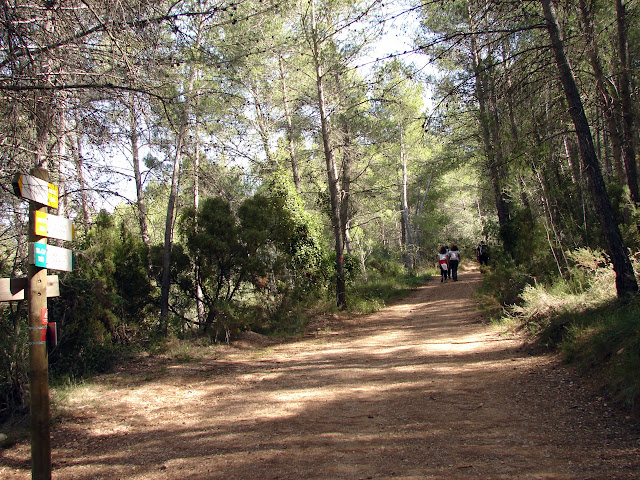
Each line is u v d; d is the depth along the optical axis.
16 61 5.27
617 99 10.04
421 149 32.12
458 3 13.53
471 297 16.59
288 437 4.92
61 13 5.39
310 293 16.14
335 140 17.94
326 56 16.17
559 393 5.59
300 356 9.89
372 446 4.48
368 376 7.47
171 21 6.02
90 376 8.36
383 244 42.62
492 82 9.33
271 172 17.70
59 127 6.99
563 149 13.11
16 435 5.48
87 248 10.21
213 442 4.96
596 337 6.27
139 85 5.98
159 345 10.46
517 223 13.61
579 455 3.90
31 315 3.68
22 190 3.54
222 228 12.09
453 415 5.23
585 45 9.27
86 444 5.18
